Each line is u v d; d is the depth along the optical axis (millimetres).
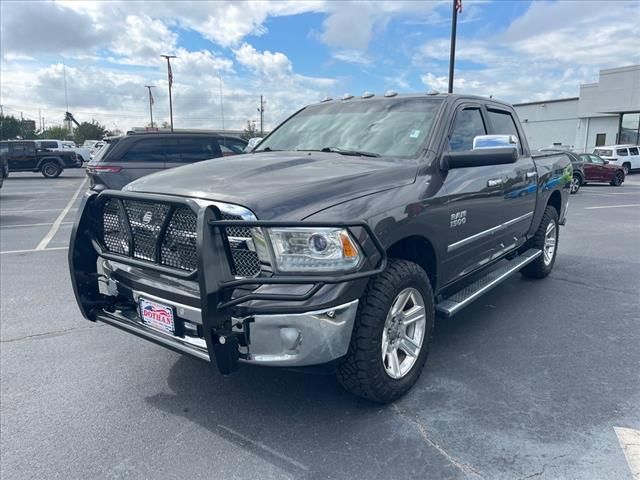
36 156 27562
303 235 2625
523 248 5805
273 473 2615
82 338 4410
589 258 7410
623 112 36000
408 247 3564
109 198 3199
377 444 2836
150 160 10375
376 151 3807
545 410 3160
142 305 3100
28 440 2918
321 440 2887
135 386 3549
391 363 3150
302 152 3980
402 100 4305
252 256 2711
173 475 2609
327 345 2684
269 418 3121
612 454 2717
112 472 2637
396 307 3131
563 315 4891
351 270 2705
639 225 10680
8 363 3918
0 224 11102
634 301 5328
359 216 2852
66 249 8273
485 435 2902
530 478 2541
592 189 21422
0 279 6348
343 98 4863
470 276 4406
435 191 3459
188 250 2844
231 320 2656
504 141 3639
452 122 3979
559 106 43000
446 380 3562
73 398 3385
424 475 2576
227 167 3438
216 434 2963
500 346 4156
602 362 3854
